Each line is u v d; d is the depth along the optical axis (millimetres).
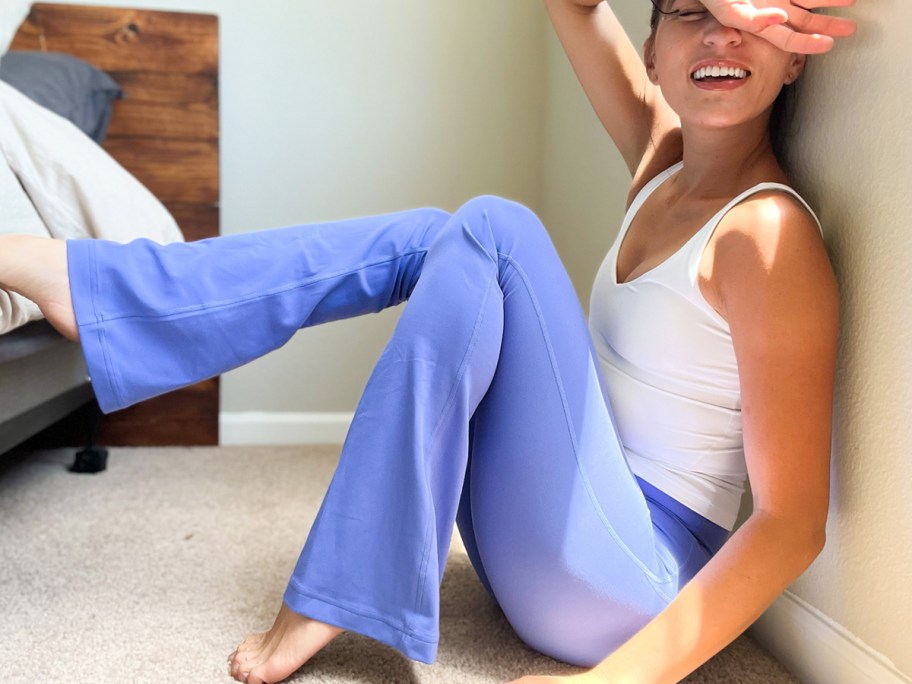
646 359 1063
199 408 2436
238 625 1188
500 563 1032
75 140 1755
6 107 1528
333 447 2457
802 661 1104
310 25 2480
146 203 1896
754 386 921
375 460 958
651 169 1256
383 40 2510
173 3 2424
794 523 909
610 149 2004
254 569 1426
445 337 948
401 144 2539
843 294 1017
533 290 982
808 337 911
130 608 1238
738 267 937
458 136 2557
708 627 882
